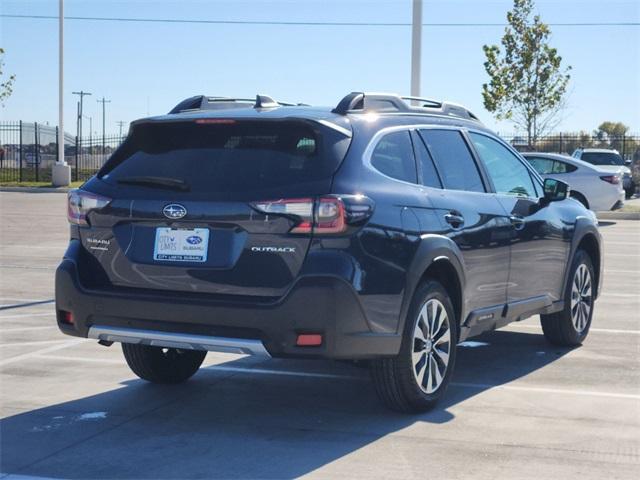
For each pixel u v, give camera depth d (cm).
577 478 487
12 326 916
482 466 505
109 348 820
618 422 594
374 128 596
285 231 534
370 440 553
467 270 642
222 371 738
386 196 571
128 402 641
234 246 546
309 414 613
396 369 585
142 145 601
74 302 586
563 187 771
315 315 527
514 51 3759
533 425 586
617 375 728
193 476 490
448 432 570
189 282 555
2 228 1984
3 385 684
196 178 566
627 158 3947
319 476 489
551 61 3738
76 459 518
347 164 556
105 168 606
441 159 655
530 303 741
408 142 626
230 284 545
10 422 590
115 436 562
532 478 486
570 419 601
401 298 569
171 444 546
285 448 538
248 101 701
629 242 1867
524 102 3753
